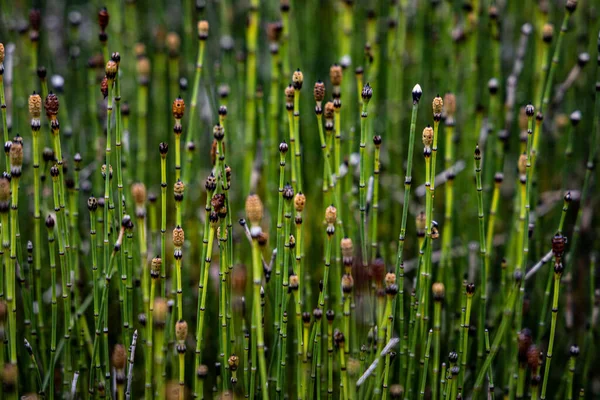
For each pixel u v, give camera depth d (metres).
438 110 0.93
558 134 1.12
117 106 0.95
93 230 0.95
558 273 0.94
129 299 0.97
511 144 1.15
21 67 1.15
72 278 0.99
